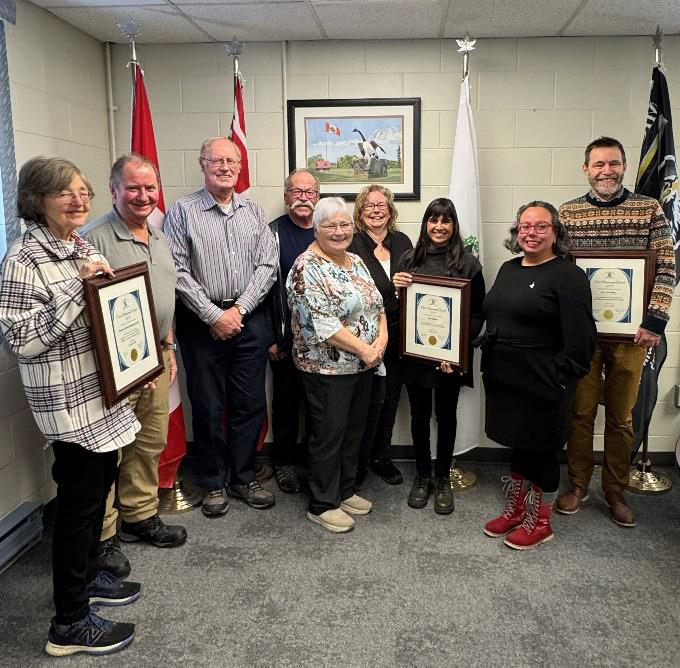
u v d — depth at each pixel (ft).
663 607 7.18
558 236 8.25
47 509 9.29
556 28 10.30
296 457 11.44
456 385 9.48
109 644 6.47
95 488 6.31
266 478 11.05
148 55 11.20
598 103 10.90
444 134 11.16
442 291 9.06
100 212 11.00
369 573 7.93
